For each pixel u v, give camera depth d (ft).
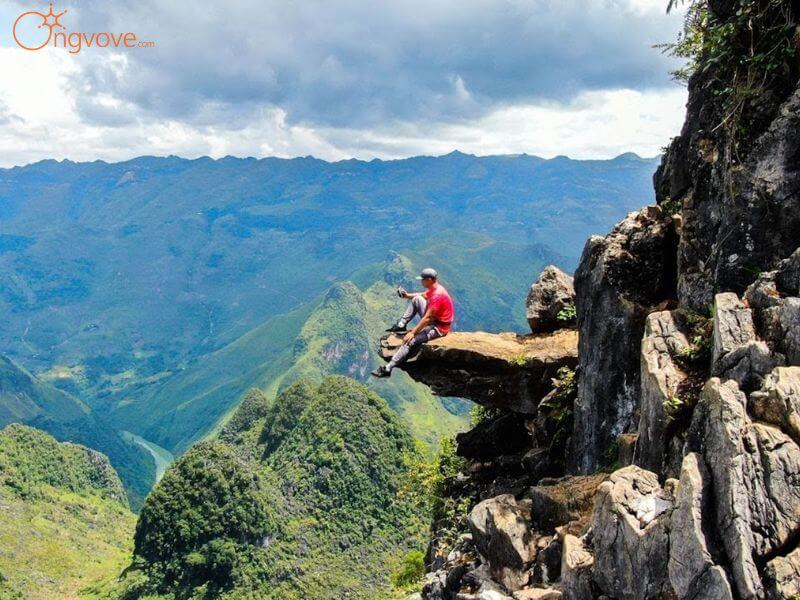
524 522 32.32
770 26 34.09
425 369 50.39
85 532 481.05
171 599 328.29
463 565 34.99
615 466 34.76
